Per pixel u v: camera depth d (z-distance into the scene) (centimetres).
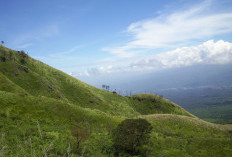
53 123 3600
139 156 3219
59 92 15275
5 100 3734
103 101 17675
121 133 3494
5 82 10288
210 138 4906
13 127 2753
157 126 5747
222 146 4197
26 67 15412
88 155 2555
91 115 4956
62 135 2994
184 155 3594
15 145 1944
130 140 3338
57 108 4431
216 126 6750
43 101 4497
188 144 4325
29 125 3041
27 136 2489
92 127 4219
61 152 2222
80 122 4259
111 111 16225
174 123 6347
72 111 4662
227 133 5806
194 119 7312
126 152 3328
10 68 14162
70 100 15475
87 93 17800
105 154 2939
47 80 15912
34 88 13538
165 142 4331
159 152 3628
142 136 3509
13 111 3444
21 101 4028
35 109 3953
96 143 3281
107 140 3625
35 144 2188
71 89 17562
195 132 5678
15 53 18012
